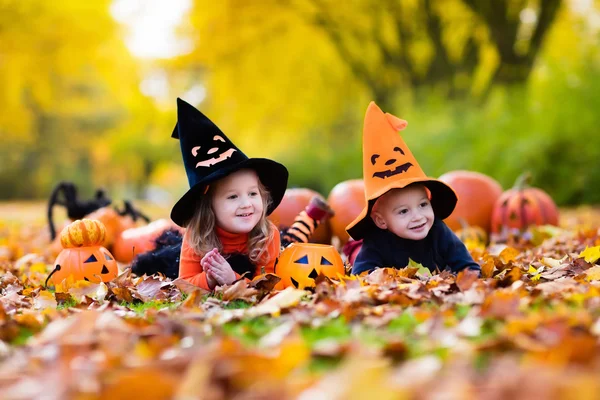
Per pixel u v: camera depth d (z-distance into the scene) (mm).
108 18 24766
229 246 4883
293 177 23312
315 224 5961
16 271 6586
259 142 31109
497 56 20672
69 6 23828
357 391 2051
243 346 2707
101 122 40062
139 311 3965
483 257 5543
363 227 5051
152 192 48938
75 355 2762
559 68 16312
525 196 8336
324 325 3215
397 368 2484
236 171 4758
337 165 21781
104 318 3232
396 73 24453
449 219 8531
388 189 4770
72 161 41062
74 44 24984
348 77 26766
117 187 46438
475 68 21359
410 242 4984
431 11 21344
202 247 4754
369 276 4461
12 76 25234
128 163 42594
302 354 2496
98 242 5449
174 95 33125
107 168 43000
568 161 14984
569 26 21609
